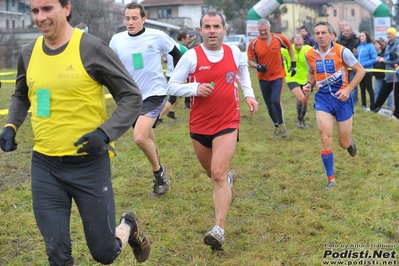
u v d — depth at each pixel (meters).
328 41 6.06
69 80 3.02
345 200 5.73
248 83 4.95
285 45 9.20
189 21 61.56
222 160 4.49
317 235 4.82
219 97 4.56
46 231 3.08
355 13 82.19
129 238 3.66
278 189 6.30
